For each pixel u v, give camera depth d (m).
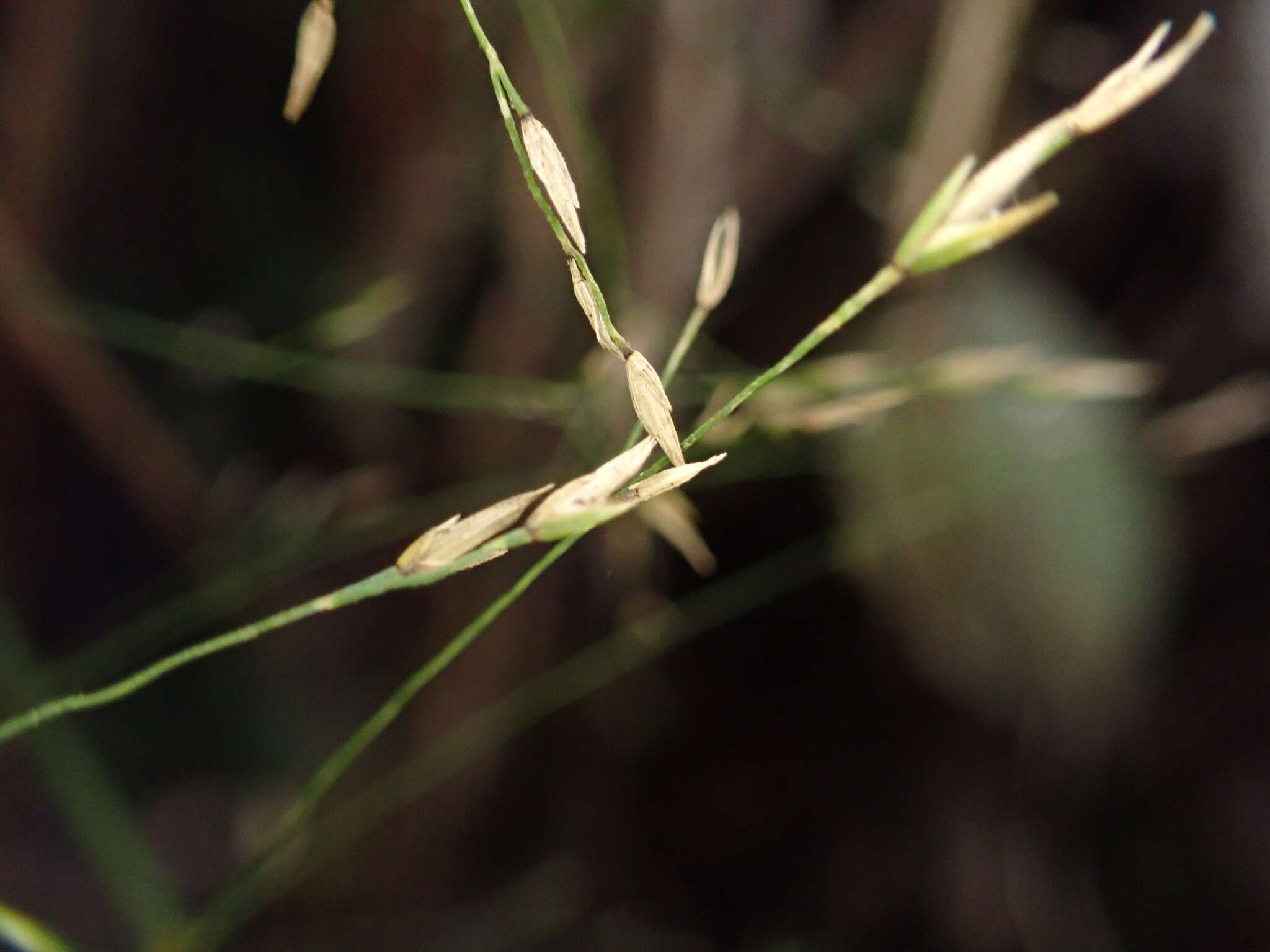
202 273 0.18
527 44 0.15
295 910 0.18
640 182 0.15
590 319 0.08
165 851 0.18
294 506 0.15
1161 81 0.08
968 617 0.15
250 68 0.18
